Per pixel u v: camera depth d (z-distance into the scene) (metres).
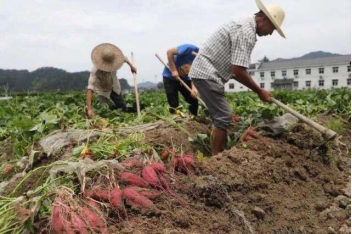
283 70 86.69
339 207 4.59
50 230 2.71
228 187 3.85
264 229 3.62
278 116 6.59
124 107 8.98
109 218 2.93
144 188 3.34
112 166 3.45
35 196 3.12
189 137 5.55
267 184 4.26
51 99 12.97
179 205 3.36
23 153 5.16
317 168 5.29
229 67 5.42
